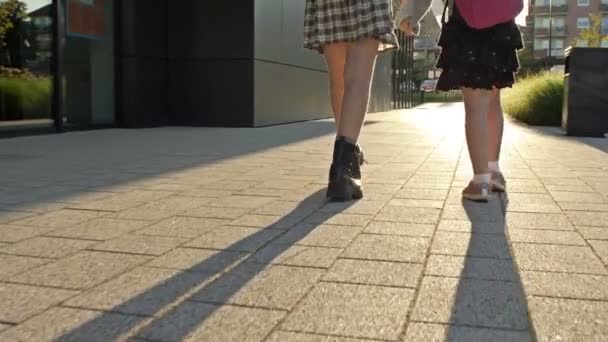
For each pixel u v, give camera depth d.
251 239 2.58
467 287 1.96
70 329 1.64
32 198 3.60
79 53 9.03
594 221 2.94
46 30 8.37
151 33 10.08
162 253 2.38
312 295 1.89
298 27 12.84
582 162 5.41
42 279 2.06
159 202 3.46
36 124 8.24
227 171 4.82
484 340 1.56
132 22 9.72
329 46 3.79
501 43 3.34
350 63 3.53
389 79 23.33
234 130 9.76
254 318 1.71
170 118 10.66
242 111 10.46
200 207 3.30
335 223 2.87
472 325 1.66
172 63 10.57
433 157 5.72
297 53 12.82
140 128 9.88
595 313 1.75
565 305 1.81
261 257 2.31
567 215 3.08
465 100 3.46
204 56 10.49
